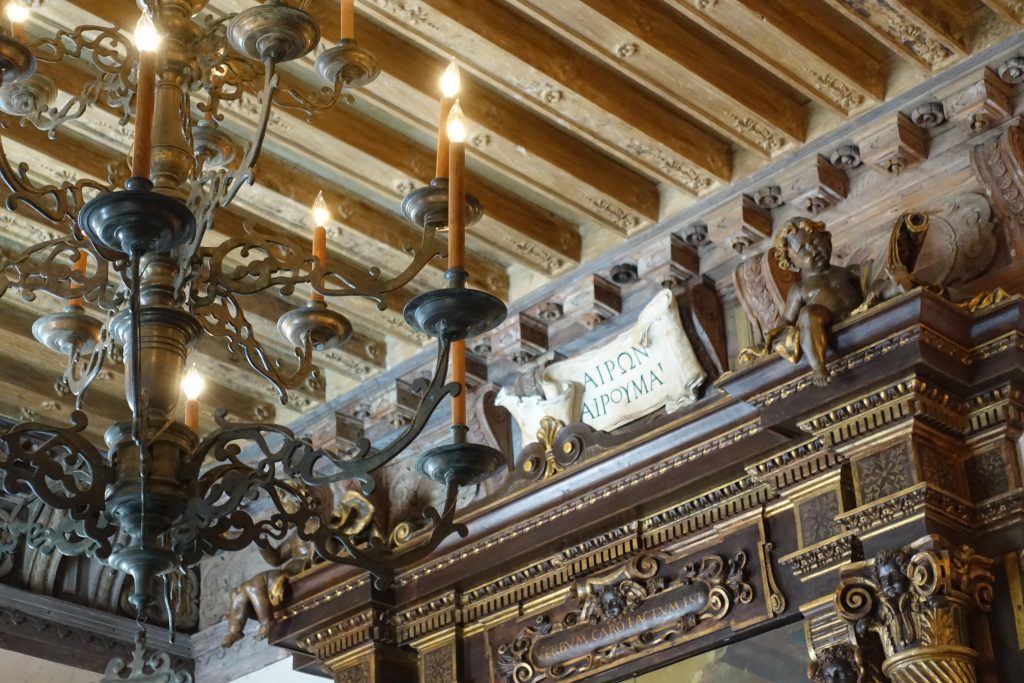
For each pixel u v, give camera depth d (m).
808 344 7.40
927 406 7.30
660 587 8.52
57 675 11.20
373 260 9.81
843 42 8.31
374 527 10.15
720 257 9.28
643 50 8.08
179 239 4.50
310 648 10.00
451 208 5.17
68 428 5.11
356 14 8.23
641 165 8.84
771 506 8.16
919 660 6.87
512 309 9.99
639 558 8.66
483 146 8.80
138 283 4.55
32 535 5.97
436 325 5.03
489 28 8.03
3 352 10.59
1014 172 8.03
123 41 5.84
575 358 9.75
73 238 5.68
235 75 5.82
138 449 5.07
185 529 5.05
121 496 5.01
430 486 10.45
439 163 5.55
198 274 5.33
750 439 8.05
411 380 10.58
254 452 11.36
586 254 9.66
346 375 10.68
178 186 5.54
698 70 8.24
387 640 9.66
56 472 5.04
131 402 5.20
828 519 7.68
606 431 9.41
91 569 11.49
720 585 8.23
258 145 5.14
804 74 8.25
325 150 8.79
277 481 5.23
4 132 8.58
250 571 11.74
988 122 8.20
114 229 4.41
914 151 8.46
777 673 7.89
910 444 7.30
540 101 8.41
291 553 11.27
